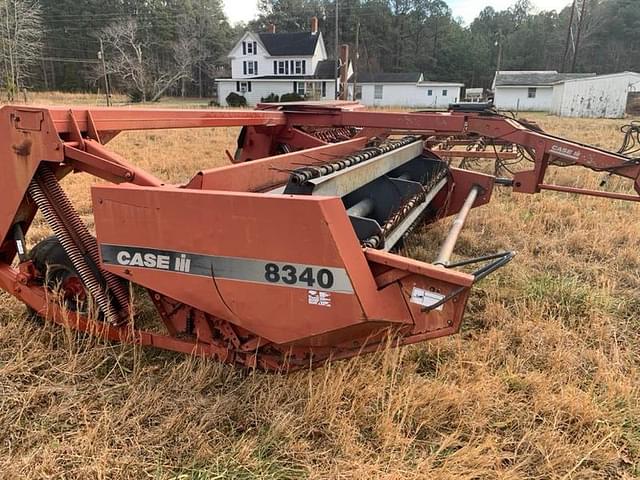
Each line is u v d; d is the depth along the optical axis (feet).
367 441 8.25
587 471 7.78
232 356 9.37
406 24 251.39
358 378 9.07
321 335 8.09
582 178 30.40
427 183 15.21
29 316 11.30
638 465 8.00
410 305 8.04
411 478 7.35
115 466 7.56
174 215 8.30
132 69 179.73
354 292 7.57
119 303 10.17
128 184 8.86
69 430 8.32
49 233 18.28
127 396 9.06
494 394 9.28
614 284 14.30
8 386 9.21
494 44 264.52
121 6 231.71
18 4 167.73
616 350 10.79
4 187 9.91
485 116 15.55
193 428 8.23
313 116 17.57
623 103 117.39
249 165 10.04
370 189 13.65
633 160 13.69
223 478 7.44
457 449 8.20
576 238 18.13
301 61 168.14
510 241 18.51
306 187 8.63
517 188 15.66
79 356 9.96
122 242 8.80
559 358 10.52
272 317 8.21
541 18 278.87
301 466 7.72
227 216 7.96
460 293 7.63
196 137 57.11
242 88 169.99
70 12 223.10
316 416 8.52
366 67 239.91
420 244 17.47
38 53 199.72
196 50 223.10
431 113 16.52
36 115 9.18
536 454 8.08
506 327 11.85
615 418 8.84
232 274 8.21
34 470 7.41
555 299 13.48
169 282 8.70
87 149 9.50
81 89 209.97
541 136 14.78
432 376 10.06
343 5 252.01
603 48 244.01
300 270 7.77
